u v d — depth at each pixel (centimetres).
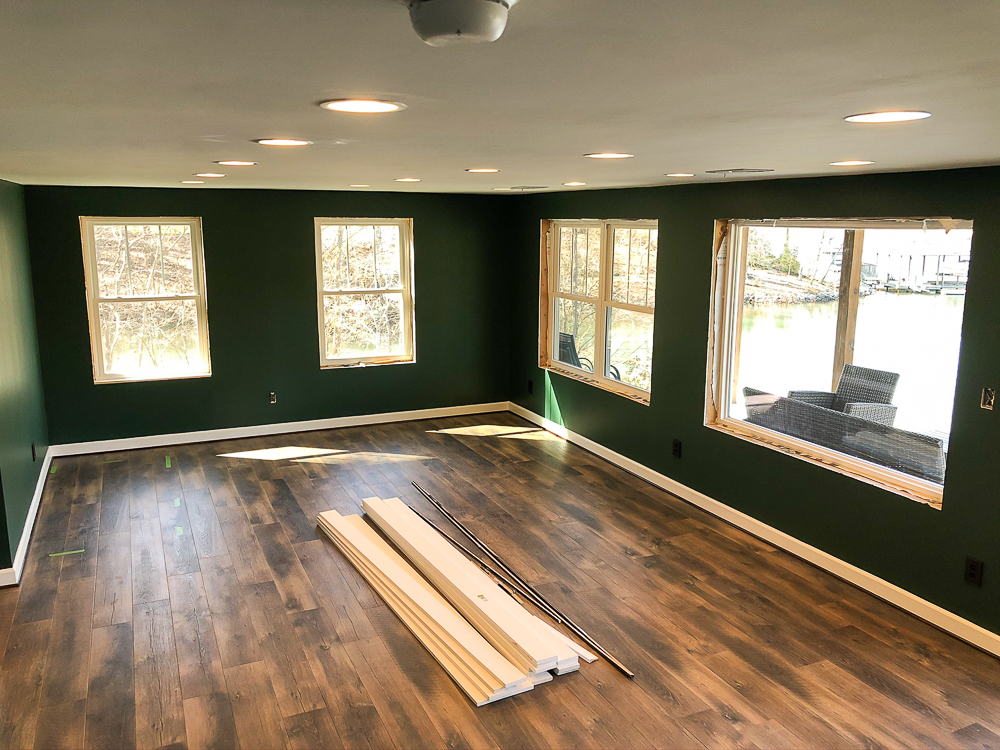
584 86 148
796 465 436
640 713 297
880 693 310
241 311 667
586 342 660
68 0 87
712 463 504
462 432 708
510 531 474
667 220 529
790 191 429
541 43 113
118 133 225
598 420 631
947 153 276
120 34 105
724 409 506
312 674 323
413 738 283
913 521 370
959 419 346
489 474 586
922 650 342
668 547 451
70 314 610
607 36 108
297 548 450
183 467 601
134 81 142
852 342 416
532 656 312
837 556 415
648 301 573
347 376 718
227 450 648
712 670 325
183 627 361
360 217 697
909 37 108
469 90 154
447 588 385
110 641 348
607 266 618
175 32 105
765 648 343
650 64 127
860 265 407
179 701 305
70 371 617
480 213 742
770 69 131
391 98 163
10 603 384
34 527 480
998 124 194
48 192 587
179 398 659
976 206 333
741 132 219
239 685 315
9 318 478
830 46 114
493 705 302
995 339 330
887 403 397
